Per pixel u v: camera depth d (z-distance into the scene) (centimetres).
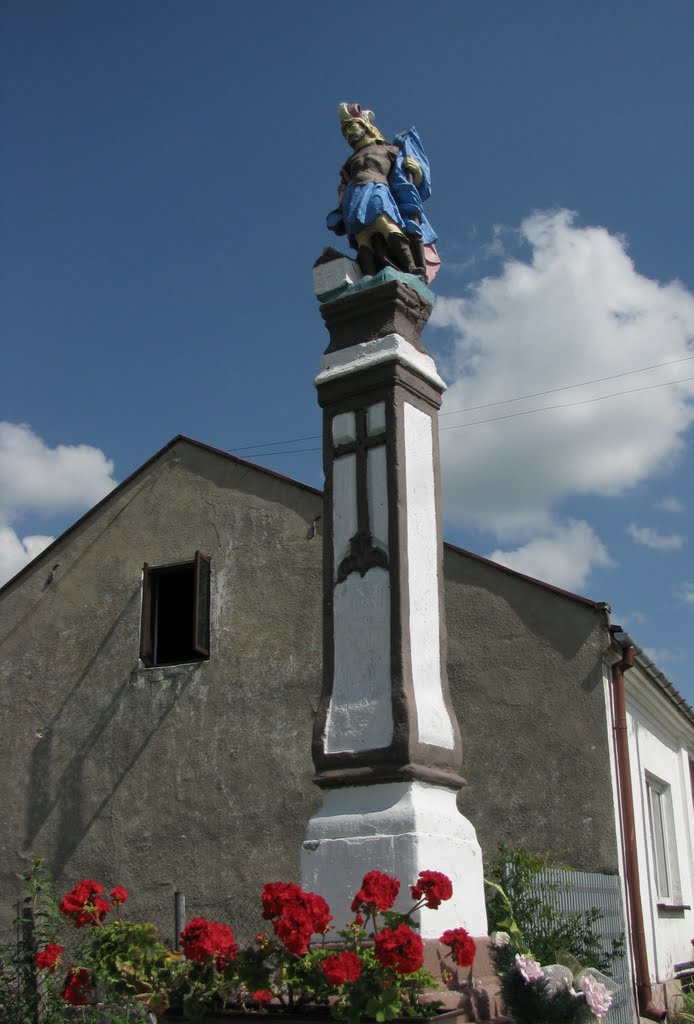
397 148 757
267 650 1264
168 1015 539
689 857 1310
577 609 1073
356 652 642
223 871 1201
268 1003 528
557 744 1044
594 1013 550
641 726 1180
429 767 614
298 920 486
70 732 1354
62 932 1147
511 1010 559
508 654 1091
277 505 1323
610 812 1003
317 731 635
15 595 1454
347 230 735
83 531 1441
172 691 1303
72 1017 750
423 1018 489
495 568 1125
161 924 1209
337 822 601
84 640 1388
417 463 684
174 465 1407
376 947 475
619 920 931
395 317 699
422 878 524
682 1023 971
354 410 689
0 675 1423
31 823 1334
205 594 1321
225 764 1241
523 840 1026
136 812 1274
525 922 748
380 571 651
